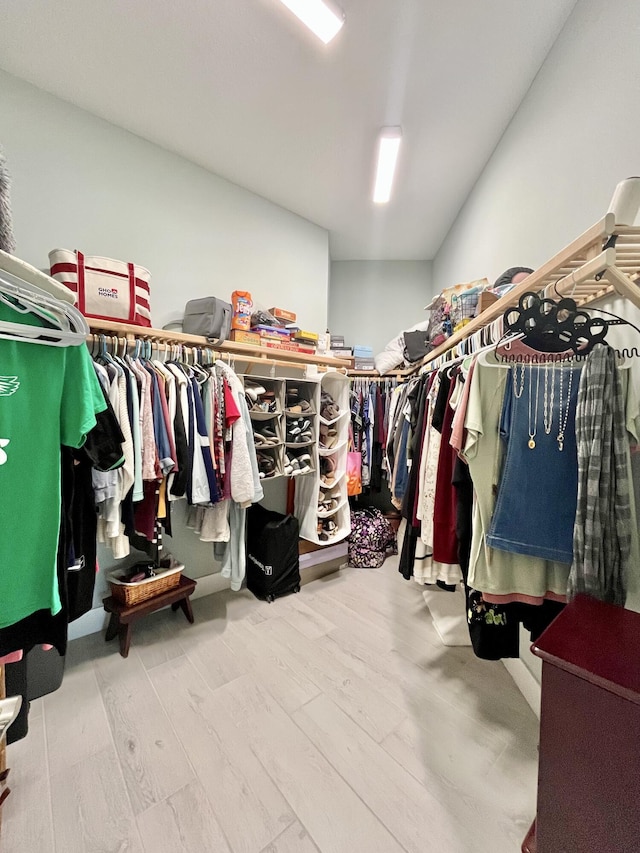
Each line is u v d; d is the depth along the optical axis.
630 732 0.54
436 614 2.04
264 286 2.71
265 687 1.51
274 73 1.69
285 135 2.09
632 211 0.77
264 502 2.71
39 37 1.52
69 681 1.53
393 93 1.80
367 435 3.12
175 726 1.31
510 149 1.96
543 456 1.00
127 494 1.46
